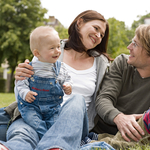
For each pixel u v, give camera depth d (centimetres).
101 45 298
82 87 254
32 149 154
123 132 202
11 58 2111
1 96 1097
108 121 223
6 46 1939
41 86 193
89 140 203
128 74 252
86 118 196
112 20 1789
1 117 209
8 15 1992
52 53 189
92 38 270
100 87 263
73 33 277
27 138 160
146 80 239
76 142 154
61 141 145
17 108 200
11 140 154
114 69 266
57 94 199
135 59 236
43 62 196
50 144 142
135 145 189
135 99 240
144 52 230
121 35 1802
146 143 194
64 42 284
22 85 194
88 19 271
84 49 274
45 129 183
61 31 1600
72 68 265
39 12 2134
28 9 2075
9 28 2003
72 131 153
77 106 169
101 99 240
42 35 187
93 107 263
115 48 1697
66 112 163
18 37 1992
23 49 1995
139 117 209
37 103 192
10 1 2020
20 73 193
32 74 194
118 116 213
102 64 274
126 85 253
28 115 184
